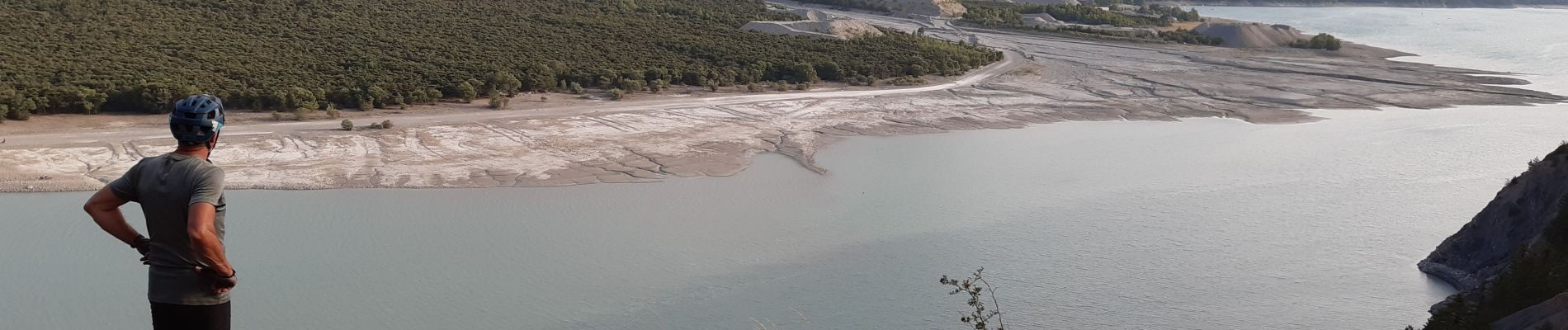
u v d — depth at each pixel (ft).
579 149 173.47
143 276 102.42
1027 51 347.77
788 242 118.93
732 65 272.92
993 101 242.17
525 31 294.05
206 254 17.01
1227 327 93.50
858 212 133.80
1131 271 108.06
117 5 257.75
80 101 178.29
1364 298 101.24
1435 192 144.36
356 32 267.18
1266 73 299.17
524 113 202.90
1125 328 92.73
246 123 181.16
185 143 18.21
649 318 94.48
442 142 174.19
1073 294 100.83
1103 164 166.91
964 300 98.89
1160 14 527.81
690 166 164.66
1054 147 185.37
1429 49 398.62
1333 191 144.66
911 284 103.71
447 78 225.35
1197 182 151.33
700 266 109.60
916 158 173.99
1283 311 97.55
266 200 136.46
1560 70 315.37
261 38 249.96
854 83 265.75
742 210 135.95
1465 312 84.99
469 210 133.90
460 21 297.33
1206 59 331.98
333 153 162.20
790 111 218.38
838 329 91.97
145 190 17.51
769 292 101.35
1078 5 514.27
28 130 164.66
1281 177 155.33
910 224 126.93
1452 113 228.43
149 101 183.93
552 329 91.81
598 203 139.95
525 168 159.43
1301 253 114.83
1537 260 85.56
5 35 219.82
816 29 341.00
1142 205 136.98
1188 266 110.11
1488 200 139.33
